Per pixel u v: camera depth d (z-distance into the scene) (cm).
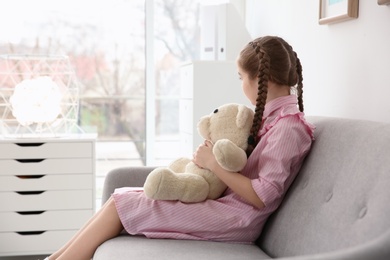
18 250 279
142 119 372
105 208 176
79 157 284
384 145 129
